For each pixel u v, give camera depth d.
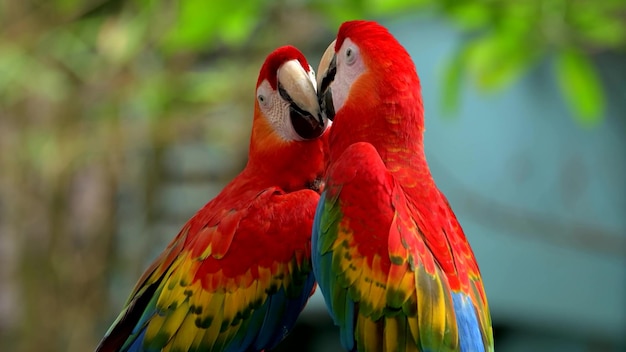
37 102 7.23
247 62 7.40
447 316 2.86
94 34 7.06
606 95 8.51
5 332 7.91
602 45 5.82
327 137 3.77
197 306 3.40
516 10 4.75
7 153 7.27
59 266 7.52
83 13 7.18
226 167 8.33
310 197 3.50
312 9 5.00
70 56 7.01
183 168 8.40
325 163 3.78
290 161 3.73
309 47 7.89
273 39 7.37
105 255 7.70
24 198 7.43
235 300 3.41
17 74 6.65
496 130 8.71
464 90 8.73
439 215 3.12
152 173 8.15
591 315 8.62
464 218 8.83
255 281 3.42
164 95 6.93
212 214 3.61
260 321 3.45
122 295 7.97
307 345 9.17
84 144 7.20
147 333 3.41
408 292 2.86
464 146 8.76
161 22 6.49
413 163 3.23
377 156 3.08
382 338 2.89
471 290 3.05
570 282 8.63
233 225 3.47
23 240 7.50
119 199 7.96
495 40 4.85
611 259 8.61
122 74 6.98
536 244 8.68
